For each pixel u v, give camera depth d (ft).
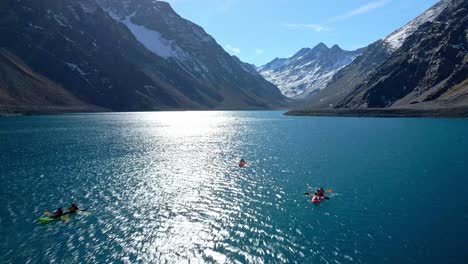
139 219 130.31
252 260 100.01
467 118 554.05
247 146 314.14
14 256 102.94
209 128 512.63
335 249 106.11
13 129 455.63
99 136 393.50
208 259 101.04
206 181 184.44
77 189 169.17
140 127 518.78
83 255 103.55
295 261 99.30
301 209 140.46
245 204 146.92
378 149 284.82
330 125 539.29
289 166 221.46
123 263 99.14
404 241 111.24
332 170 208.54
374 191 163.73
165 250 106.52
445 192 160.97
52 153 272.31
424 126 465.06
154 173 203.10
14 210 140.26
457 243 109.60
